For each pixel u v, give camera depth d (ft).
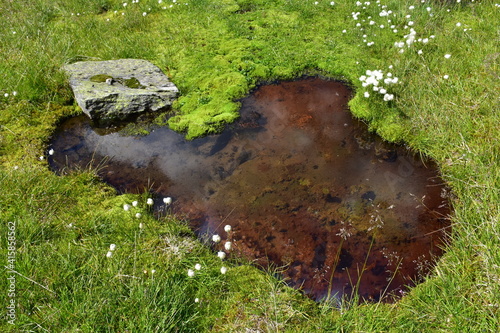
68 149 15.96
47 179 13.64
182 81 19.43
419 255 11.48
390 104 16.71
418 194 13.46
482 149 13.66
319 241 12.00
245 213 12.97
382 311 9.85
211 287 10.41
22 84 17.94
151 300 9.75
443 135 14.87
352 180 14.11
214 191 13.83
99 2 26.25
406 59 18.93
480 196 12.10
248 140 16.08
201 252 11.50
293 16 24.47
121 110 17.44
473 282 9.92
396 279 10.89
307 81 19.54
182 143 16.14
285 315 9.74
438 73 17.84
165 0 26.68
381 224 12.44
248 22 24.14
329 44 21.56
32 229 11.37
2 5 25.49
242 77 19.35
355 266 11.28
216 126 16.78
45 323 9.20
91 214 12.51
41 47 20.51
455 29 20.36
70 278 10.27
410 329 9.19
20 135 16.01
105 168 14.97
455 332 8.98
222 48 21.72
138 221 12.31
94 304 9.55
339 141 15.92
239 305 10.01
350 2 24.80
